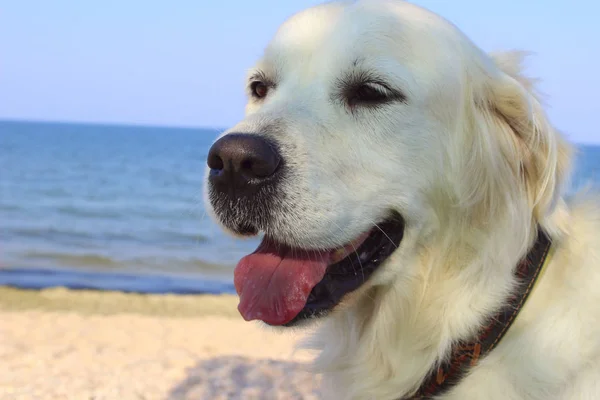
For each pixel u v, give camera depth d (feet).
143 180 17.15
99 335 4.45
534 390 1.51
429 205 1.63
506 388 1.53
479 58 1.70
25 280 6.49
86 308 5.46
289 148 1.56
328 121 1.61
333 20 1.69
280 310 1.57
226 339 4.41
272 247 1.62
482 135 1.63
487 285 1.57
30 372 3.10
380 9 1.67
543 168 1.59
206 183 1.63
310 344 1.81
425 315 1.62
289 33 1.73
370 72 1.61
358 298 1.63
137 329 4.69
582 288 1.56
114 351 3.74
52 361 3.37
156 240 9.33
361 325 1.71
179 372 3.10
